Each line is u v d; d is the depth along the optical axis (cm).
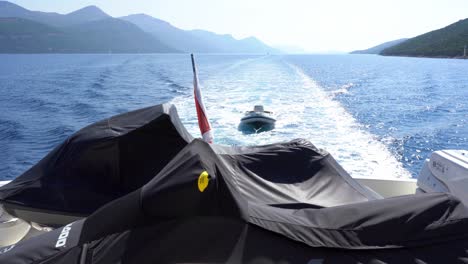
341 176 309
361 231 170
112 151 295
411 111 1542
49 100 1966
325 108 1589
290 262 159
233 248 163
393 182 371
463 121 1332
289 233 167
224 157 300
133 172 295
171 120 302
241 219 169
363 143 997
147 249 161
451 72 4241
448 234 171
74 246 164
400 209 179
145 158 298
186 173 167
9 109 1695
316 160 314
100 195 283
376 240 167
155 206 162
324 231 170
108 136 295
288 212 192
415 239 168
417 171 791
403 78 3344
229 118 1335
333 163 321
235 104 1672
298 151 318
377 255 163
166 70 4331
